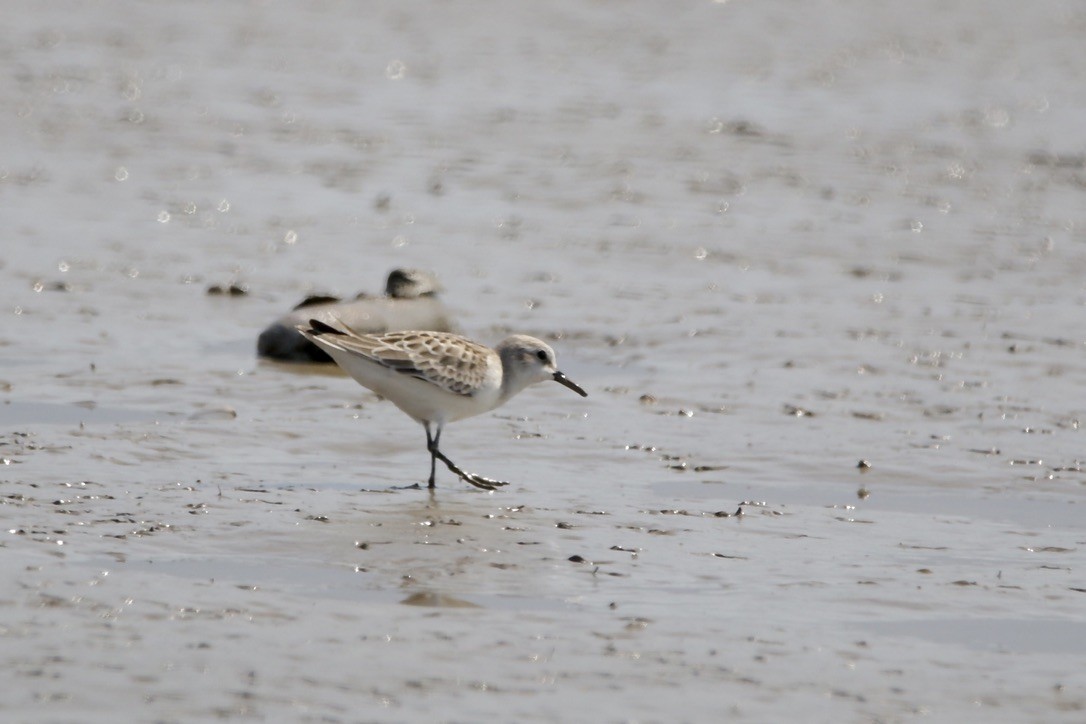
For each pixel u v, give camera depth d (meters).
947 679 8.59
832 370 17.09
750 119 37.62
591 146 33.78
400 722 7.71
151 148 31.92
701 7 59.88
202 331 18.33
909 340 18.58
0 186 27.20
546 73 44.62
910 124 37.59
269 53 47.06
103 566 9.97
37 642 8.55
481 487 12.54
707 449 13.89
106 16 53.34
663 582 10.16
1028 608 9.87
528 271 22.45
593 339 18.45
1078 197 29.42
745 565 10.60
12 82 39.22
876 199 28.84
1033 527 11.82
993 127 37.53
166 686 8.03
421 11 57.47
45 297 19.62
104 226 24.55
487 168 31.09
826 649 8.98
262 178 29.41
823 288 21.75
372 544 10.73
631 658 8.71
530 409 15.25
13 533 10.55
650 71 45.41
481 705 7.96
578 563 10.50
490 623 9.20
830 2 61.31
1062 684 8.56
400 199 27.84
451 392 12.59
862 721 7.97
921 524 11.83
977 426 14.85
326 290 20.89
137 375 15.98
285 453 13.41
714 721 7.89
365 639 8.84
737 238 25.23
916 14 58.47
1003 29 55.38
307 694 8.01
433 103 39.16
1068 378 16.88
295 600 9.48
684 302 20.66
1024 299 21.14
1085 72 47.41
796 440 14.23
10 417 14.11
